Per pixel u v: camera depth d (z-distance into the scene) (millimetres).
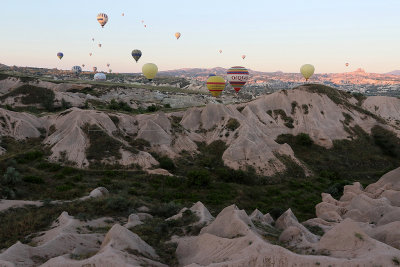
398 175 39281
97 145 47281
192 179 41875
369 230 24000
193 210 29875
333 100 68750
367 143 61219
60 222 25094
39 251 19484
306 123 64438
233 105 67250
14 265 17047
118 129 53562
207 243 20500
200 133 59906
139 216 29531
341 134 62656
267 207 38156
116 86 114062
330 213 32031
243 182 45344
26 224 24797
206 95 129750
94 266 16219
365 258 15883
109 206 29969
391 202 32656
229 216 22891
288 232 21516
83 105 84188
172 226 26406
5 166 38906
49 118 56688
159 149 51750
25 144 48875
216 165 50062
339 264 15773
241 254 17438
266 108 68375
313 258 16328
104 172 42719
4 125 50906
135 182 40781
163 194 38062
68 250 20484
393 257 15852
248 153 50031
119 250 18078
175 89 141750
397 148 59188
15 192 31750
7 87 97188
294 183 46031
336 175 51125
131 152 47500
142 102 96062
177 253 21219
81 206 29328
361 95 79750
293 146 60219
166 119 58062
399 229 21703
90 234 22906
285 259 16625
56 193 33625
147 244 21422
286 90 71188
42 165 41719
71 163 44000
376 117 67000
